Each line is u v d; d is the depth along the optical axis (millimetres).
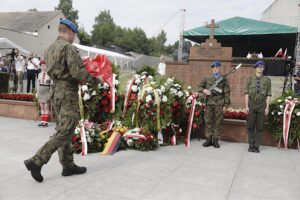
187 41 23078
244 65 12188
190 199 4164
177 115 7844
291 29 20641
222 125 8273
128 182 4691
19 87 18875
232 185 4801
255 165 6004
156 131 7363
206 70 12734
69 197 4043
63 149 4672
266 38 24547
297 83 12023
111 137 6555
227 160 6285
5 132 8023
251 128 7199
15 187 4293
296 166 6082
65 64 4395
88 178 4781
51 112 9625
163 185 4641
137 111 7320
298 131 7574
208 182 4879
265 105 7109
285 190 4699
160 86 7332
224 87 7418
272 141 7934
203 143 7719
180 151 6887
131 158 6062
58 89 4469
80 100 7309
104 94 7516
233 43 26938
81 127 6383
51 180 4605
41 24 47250
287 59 17953
